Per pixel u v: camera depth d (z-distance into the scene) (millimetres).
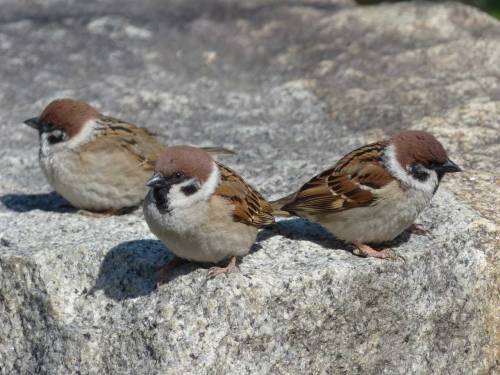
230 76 17391
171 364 8828
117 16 20219
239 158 13617
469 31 17766
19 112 16109
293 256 9859
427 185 9805
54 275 10086
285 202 10438
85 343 9398
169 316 9008
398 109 14750
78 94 16703
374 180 9766
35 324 10109
